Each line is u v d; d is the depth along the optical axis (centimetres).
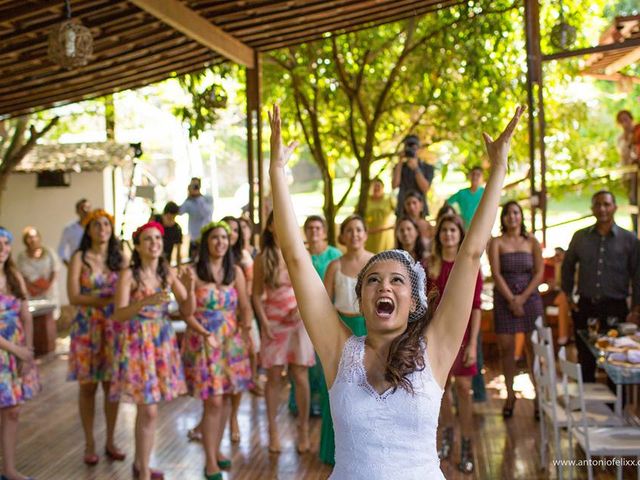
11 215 1407
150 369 557
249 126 918
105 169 1398
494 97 1147
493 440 670
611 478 576
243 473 604
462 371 599
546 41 1199
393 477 251
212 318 589
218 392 585
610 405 704
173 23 682
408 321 270
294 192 2573
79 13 660
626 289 710
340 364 265
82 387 633
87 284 616
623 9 1745
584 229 720
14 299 567
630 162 1139
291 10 767
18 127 1241
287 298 636
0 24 654
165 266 579
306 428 647
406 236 660
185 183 2006
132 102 1831
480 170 935
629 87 1217
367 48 1173
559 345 971
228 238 595
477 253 268
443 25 1136
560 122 1267
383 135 1342
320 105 1295
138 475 587
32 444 693
